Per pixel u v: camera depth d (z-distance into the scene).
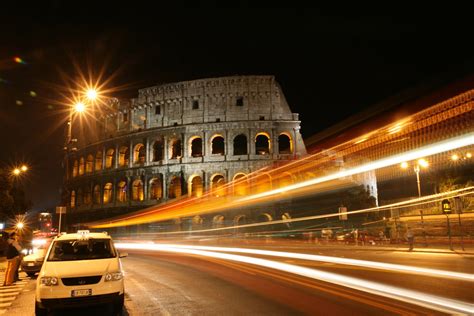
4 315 12.65
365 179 84.56
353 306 11.96
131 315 11.95
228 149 79.00
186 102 82.75
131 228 81.75
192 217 76.56
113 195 86.94
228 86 81.38
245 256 33.03
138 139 85.94
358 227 68.56
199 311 12.13
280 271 21.70
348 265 23.78
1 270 26.03
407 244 42.84
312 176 77.38
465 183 53.09
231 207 75.81
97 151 92.31
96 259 13.29
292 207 75.38
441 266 21.95
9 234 20.44
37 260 22.27
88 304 11.73
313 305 12.37
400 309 11.28
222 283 17.77
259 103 80.56
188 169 79.38
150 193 82.75
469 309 11.11
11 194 53.78
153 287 17.09
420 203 55.44
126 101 89.12
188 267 25.06
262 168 77.31
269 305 12.64
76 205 95.50
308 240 58.56
